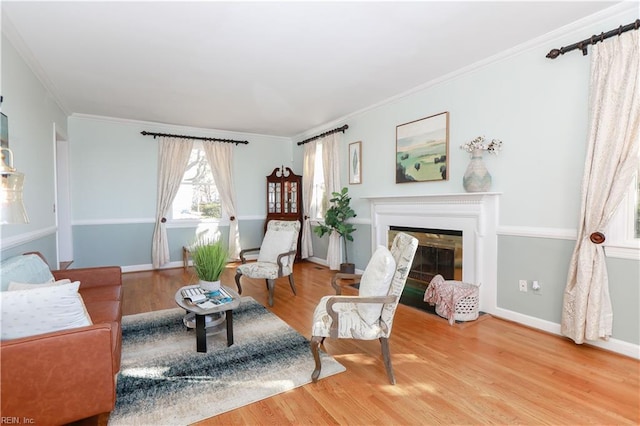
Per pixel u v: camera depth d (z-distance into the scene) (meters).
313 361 2.39
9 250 2.40
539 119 2.84
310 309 3.55
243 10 2.32
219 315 3.12
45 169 3.53
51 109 3.87
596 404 1.85
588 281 2.45
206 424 1.73
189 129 5.90
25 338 1.45
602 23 2.44
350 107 4.74
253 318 3.28
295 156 6.80
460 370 2.23
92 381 1.55
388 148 4.42
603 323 2.43
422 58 3.16
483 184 3.15
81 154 5.09
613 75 2.35
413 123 4.02
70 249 4.93
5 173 1.76
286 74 3.51
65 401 1.50
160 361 2.39
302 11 2.35
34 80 3.20
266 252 4.13
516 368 2.25
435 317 3.23
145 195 5.58
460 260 3.49
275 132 6.39
